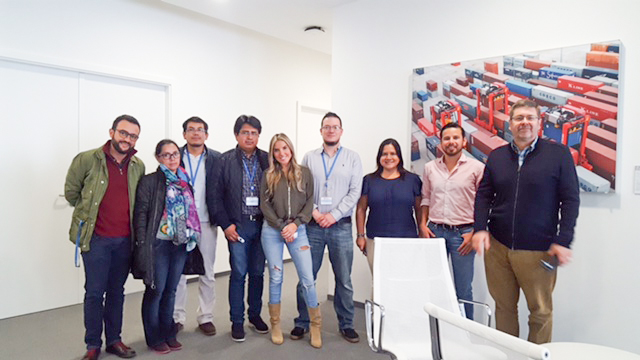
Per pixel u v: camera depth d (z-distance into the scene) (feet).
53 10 10.92
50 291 11.14
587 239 8.24
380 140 11.40
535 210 6.67
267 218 8.88
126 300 12.10
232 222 9.27
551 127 8.54
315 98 19.03
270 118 17.02
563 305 8.51
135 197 8.26
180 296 10.10
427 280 6.70
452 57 10.07
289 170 8.95
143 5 12.87
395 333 6.36
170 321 8.80
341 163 9.21
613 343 8.00
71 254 11.48
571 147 8.30
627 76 7.80
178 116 13.83
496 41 9.38
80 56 11.45
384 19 11.32
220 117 15.14
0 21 10.04
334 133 9.14
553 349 4.83
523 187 6.77
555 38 8.60
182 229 8.34
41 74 10.85
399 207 8.82
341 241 9.11
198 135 9.51
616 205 7.94
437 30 10.31
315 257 9.36
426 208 9.09
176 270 8.68
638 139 7.70
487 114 9.39
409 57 10.83
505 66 9.11
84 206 7.77
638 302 7.74
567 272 8.46
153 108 13.33
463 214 8.36
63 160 11.29
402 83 10.97
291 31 14.84
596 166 8.03
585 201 8.27
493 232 7.27
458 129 8.45
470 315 8.34
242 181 9.29
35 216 10.84
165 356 8.43
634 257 7.77
